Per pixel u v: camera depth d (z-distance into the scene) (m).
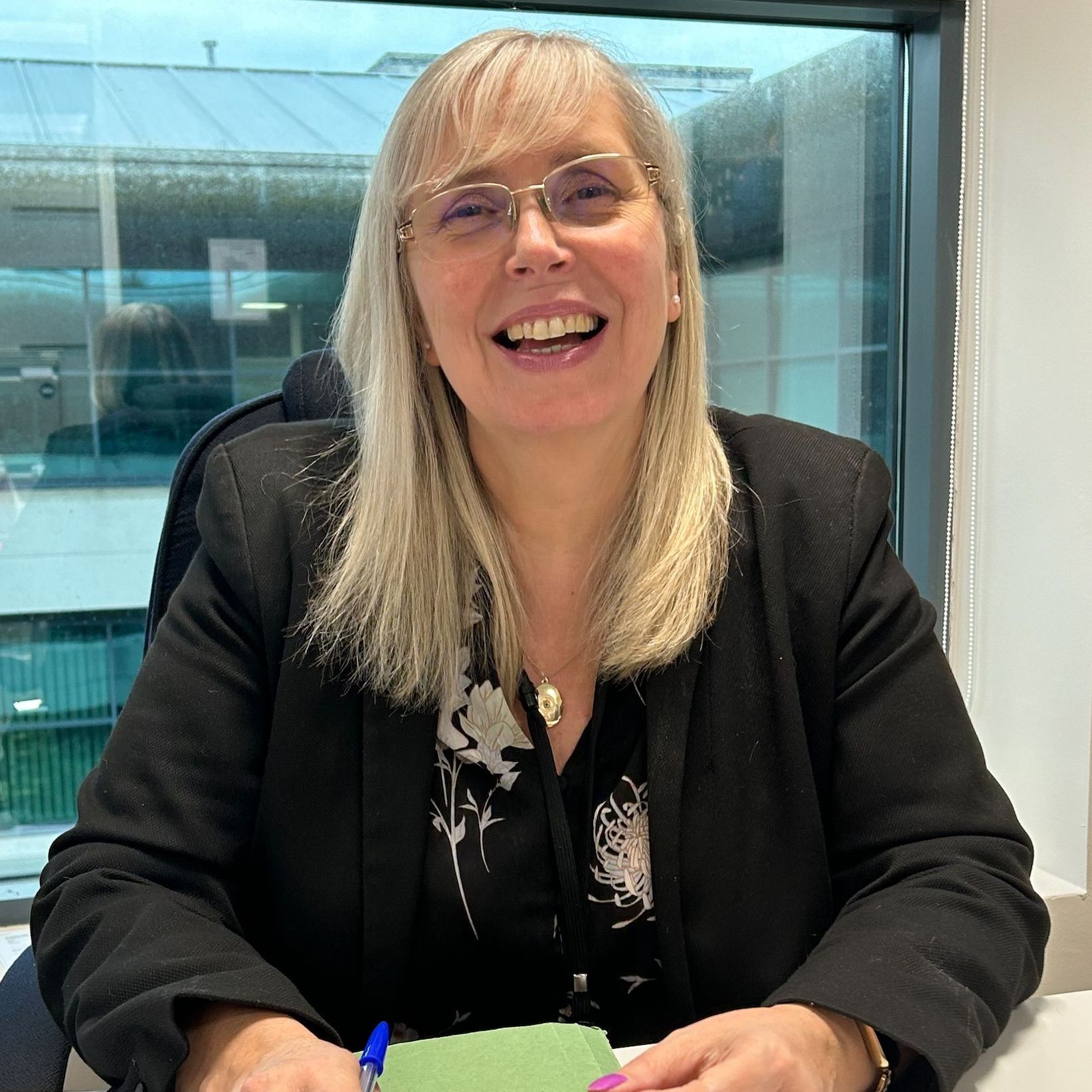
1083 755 1.59
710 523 0.99
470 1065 0.76
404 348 1.00
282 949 0.98
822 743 0.98
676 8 1.74
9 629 1.77
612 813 0.97
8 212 1.66
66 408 1.73
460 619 0.99
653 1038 0.99
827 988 0.77
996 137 1.70
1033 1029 0.88
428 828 0.96
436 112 0.94
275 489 1.02
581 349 0.94
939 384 1.85
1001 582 1.73
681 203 1.02
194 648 0.97
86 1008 0.78
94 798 0.94
